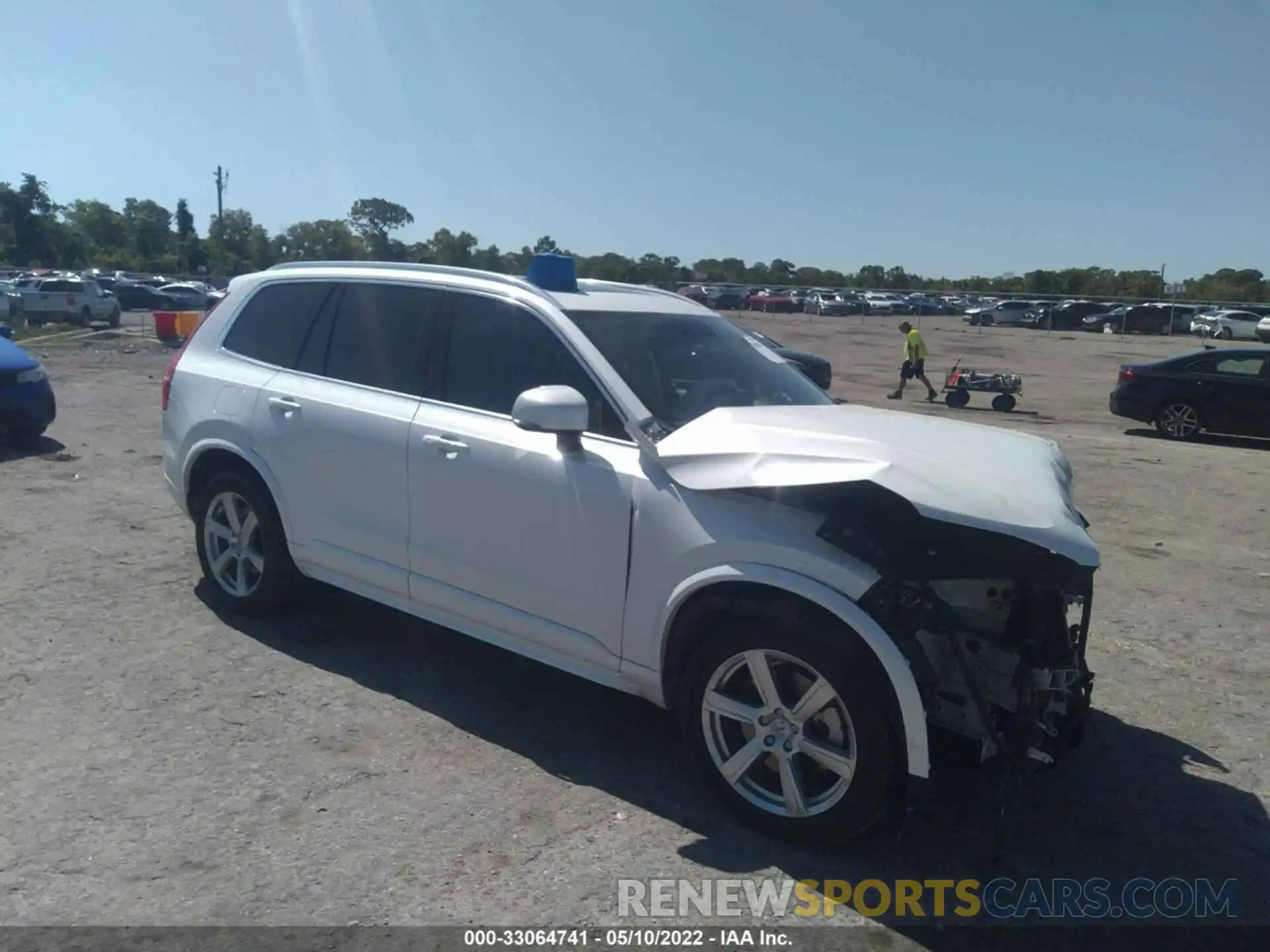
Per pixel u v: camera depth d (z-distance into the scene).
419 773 3.95
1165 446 14.55
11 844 3.35
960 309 64.50
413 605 4.62
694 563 3.63
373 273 5.00
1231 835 3.81
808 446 3.56
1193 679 5.30
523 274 4.77
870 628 3.25
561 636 4.06
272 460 5.03
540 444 4.09
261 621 5.42
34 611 5.44
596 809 3.75
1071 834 3.78
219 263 64.00
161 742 4.08
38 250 80.25
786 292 64.81
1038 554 3.25
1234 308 49.00
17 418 9.43
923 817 3.81
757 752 3.58
